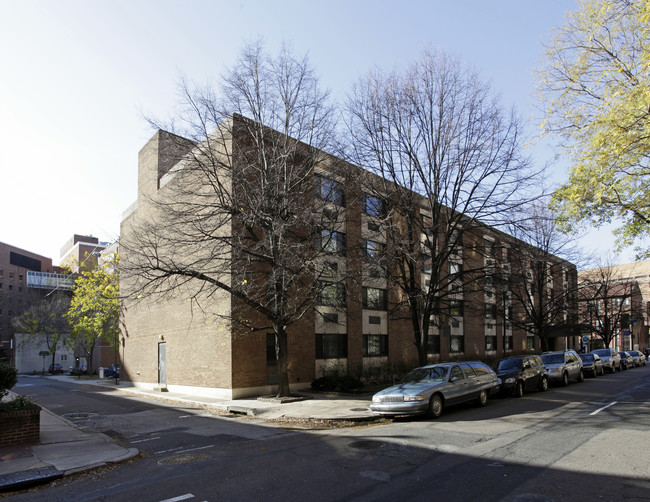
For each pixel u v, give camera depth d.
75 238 84.06
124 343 29.83
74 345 52.47
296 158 17.08
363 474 7.04
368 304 24.44
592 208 12.24
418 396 12.05
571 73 11.73
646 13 9.52
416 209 19.64
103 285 36.94
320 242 18.55
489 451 8.23
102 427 13.36
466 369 14.46
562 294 33.41
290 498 6.05
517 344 40.53
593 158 11.23
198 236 15.62
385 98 18.41
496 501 5.66
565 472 6.81
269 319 18.62
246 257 15.57
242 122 16.95
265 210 14.95
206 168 16.27
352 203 17.92
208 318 17.78
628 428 10.15
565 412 12.82
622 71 10.42
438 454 8.14
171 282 20.55
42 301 63.22
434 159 18.03
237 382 18.09
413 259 17.14
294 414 13.74
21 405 10.77
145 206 26.03
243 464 7.99
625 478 6.46
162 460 8.74
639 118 9.88
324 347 21.73
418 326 19.19
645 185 11.66
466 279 22.33
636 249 13.41
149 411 16.66
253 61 16.61
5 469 8.03
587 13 11.30
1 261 79.38
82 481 7.53
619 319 47.72
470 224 18.58
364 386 19.89
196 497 6.27
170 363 23.16
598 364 27.72
